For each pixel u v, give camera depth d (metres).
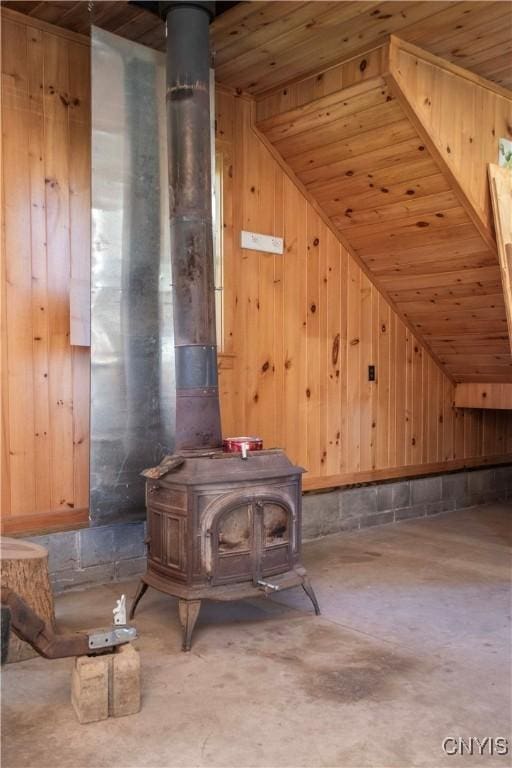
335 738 1.98
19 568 2.46
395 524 4.87
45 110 3.26
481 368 5.12
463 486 5.52
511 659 2.53
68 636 2.12
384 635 2.78
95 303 3.27
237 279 4.02
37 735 2.02
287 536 2.91
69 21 3.23
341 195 4.19
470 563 3.83
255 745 1.95
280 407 4.27
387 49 3.27
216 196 3.89
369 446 4.83
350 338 4.67
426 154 3.57
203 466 2.71
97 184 3.25
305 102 3.73
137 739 1.99
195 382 2.86
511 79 3.76
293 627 2.87
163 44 3.47
